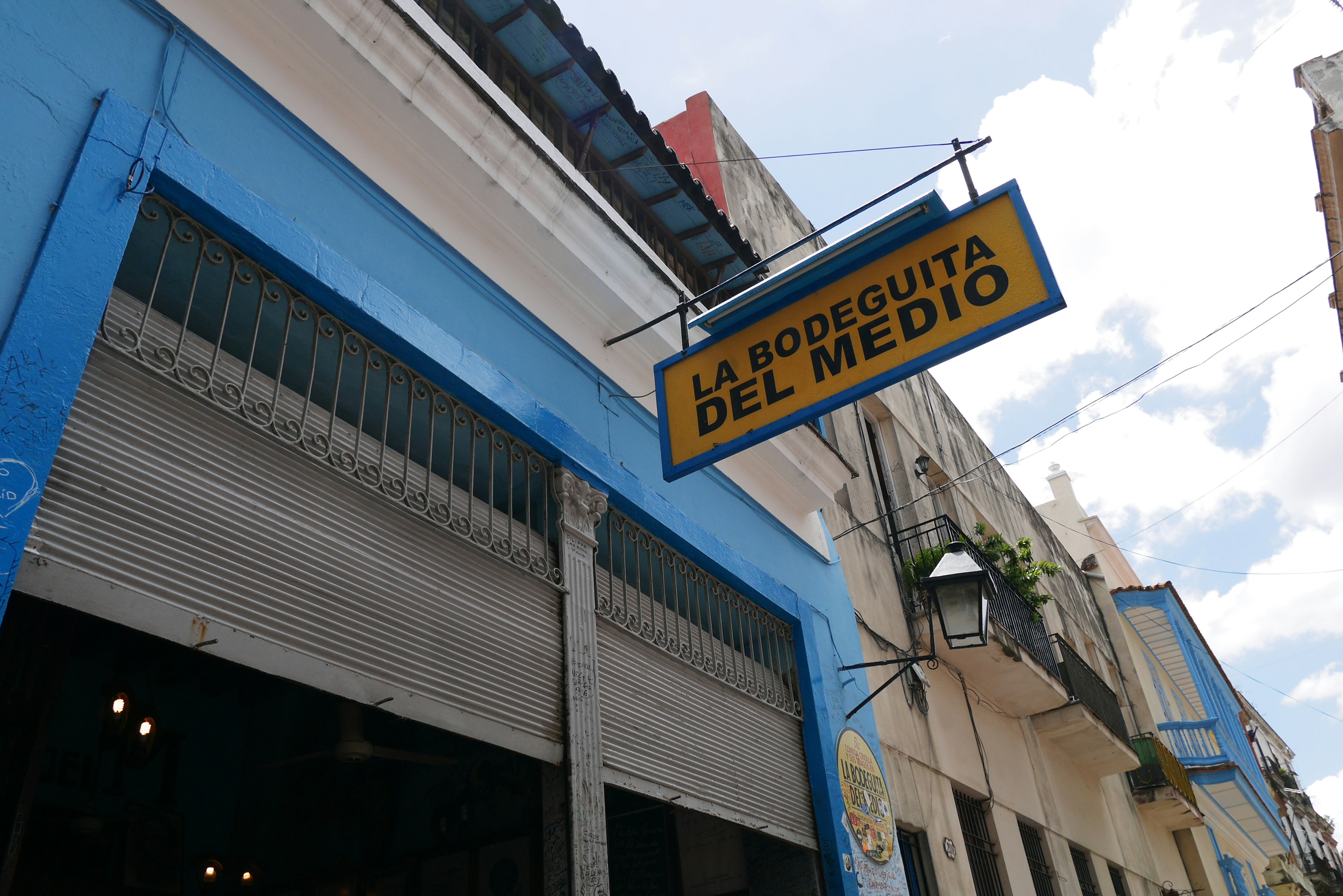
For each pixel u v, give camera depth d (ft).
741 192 35.09
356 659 12.24
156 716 19.69
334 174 14.49
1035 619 38.14
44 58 10.97
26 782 11.69
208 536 10.96
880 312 15.03
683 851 21.56
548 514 16.74
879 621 28.84
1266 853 86.07
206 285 12.75
